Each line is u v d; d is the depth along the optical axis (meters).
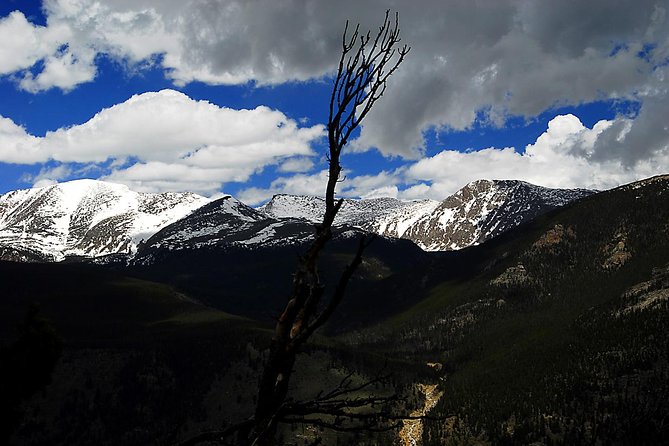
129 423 152.12
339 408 10.30
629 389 156.25
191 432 148.12
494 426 154.25
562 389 165.12
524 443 145.25
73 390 160.25
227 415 154.75
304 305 10.48
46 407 152.12
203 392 163.75
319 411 10.22
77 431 146.50
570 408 155.50
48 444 141.00
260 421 10.02
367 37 11.55
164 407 157.62
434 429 153.00
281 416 9.97
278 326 10.44
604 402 152.25
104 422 151.25
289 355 10.17
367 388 162.25
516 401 166.12
